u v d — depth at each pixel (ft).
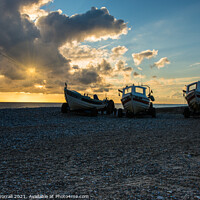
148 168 15.35
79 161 17.25
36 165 16.05
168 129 37.19
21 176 13.53
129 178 13.25
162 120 54.90
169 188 11.54
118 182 12.55
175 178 13.19
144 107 62.08
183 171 14.64
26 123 43.24
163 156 18.79
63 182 12.53
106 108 79.15
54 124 42.39
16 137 27.81
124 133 32.27
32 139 26.73
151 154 19.47
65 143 24.48
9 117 50.70
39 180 12.84
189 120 55.11
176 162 16.94
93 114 64.39
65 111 67.56
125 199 10.18
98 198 10.30
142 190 11.28
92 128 37.70
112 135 30.35
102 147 22.45
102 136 29.43
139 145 23.45
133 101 60.39
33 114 59.06
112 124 44.39
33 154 19.44
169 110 99.66
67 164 16.40
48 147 22.38
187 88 63.62
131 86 64.34
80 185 12.07
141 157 18.51
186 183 12.28
